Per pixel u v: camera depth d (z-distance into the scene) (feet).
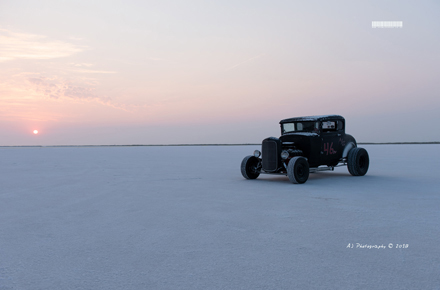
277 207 20.71
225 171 46.85
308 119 37.06
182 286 9.46
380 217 17.66
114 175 41.88
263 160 35.45
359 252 12.15
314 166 37.17
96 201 23.56
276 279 9.85
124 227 16.25
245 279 9.87
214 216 18.40
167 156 98.89
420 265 10.85
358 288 9.19
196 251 12.50
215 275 10.21
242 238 14.10
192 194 26.30
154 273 10.45
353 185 30.76
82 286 9.59
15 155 117.29
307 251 12.32
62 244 13.62
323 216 18.07
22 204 22.62
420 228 15.35
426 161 63.21
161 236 14.58
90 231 15.58
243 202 22.58
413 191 26.63
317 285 9.41
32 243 13.83
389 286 9.30
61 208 21.16
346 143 39.60
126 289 9.33
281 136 38.27
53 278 10.19
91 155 113.39
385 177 36.99
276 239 13.88
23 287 9.58
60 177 39.86
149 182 34.30
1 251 12.81
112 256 12.09
